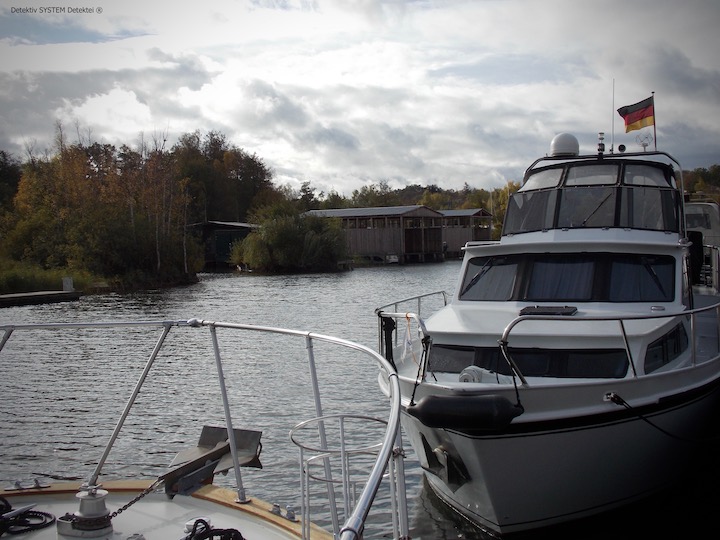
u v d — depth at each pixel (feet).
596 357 23.70
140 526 15.38
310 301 114.62
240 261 214.48
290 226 207.92
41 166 220.84
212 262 243.60
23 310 106.52
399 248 250.78
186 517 15.84
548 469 22.95
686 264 30.91
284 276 186.50
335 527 14.44
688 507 27.94
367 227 263.70
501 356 24.49
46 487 16.80
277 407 44.29
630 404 22.85
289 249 206.39
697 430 27.30
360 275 185.88
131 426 40.98
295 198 423.64
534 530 24.64
